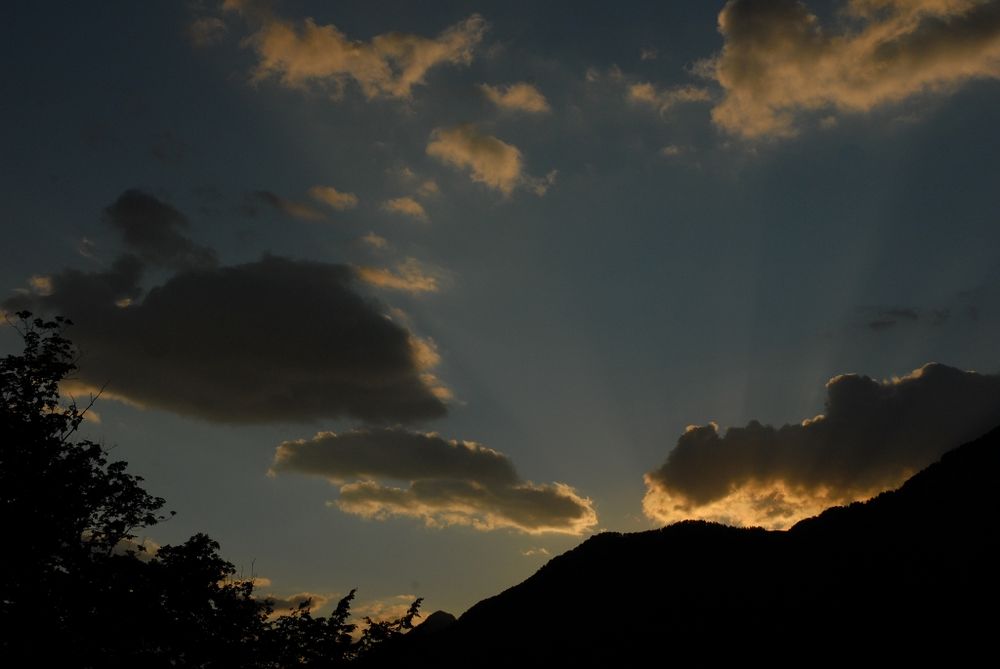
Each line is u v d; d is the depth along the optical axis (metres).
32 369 27.42
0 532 24.09
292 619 29.80
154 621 25.72
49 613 23.91
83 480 26.70
